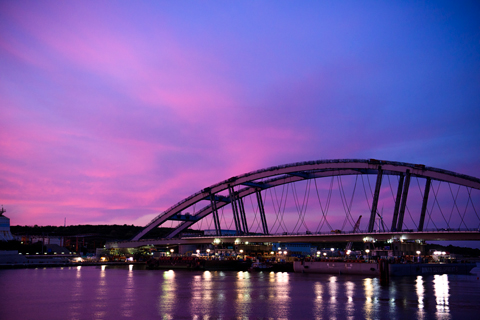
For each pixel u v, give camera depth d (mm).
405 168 121500
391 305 61469
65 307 61219
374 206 124625
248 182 160375
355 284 88000
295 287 83312
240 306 61219
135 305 62562
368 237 120750
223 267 144375
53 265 164250
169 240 179375
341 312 56594
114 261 196625
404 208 120750
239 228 164125
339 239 128250
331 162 135750
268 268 136375
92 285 90688
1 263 158750
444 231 109500
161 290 80688
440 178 115938
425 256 124062
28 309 59719
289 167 145875
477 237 105312
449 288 80062
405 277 102625
